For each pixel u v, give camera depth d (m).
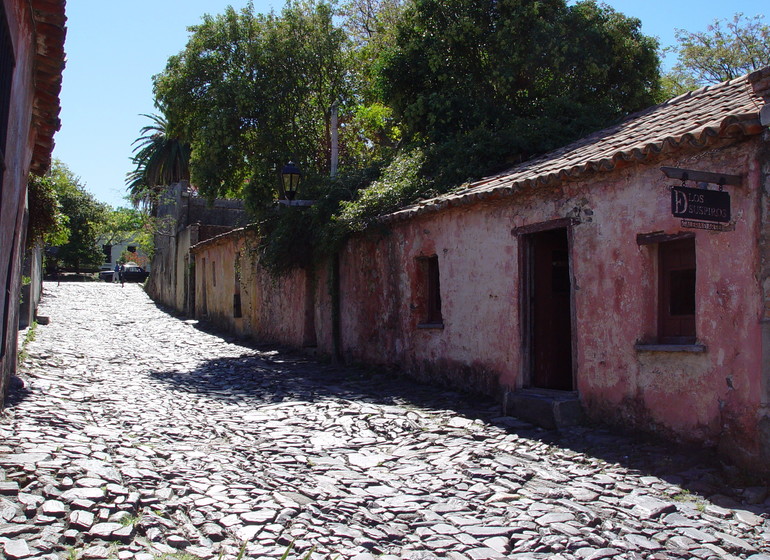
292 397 10.53
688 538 5.05
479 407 9.65
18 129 6.45
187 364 14.50
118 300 34.84
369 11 25.89
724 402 6.65
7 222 6.32
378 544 4.85
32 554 4.20
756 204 6.36
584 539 4.97
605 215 8.26
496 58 16.31
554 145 13.62
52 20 6.52
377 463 6.87
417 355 12.23
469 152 13.53
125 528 4.71
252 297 20.67
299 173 15.73
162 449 6.94
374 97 20.70
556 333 9.99
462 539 4.94
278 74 19.06
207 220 31.36
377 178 15.26
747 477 6.24
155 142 43.66
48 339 16.53
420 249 12.18
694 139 6.77
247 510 5.29
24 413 7.86
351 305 14.73
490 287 10.32
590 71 15.88
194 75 18.69
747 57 27.80
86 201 53.03
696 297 6.99
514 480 6.33
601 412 8.23
